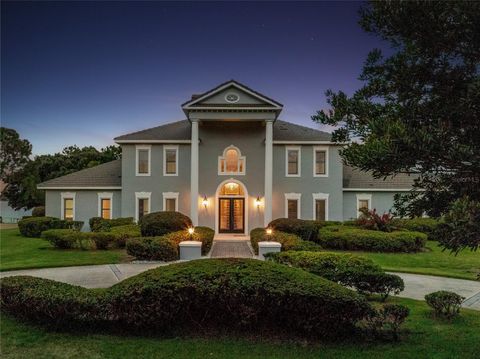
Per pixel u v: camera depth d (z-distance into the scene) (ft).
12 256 53.11
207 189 79.25
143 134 82.53
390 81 14.84
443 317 24.57
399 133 11.32
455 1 12.27
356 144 14.14
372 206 81.87
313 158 80.18
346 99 15.26
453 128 12.72
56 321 20.83
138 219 78.74
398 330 21.33
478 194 12.30
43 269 43.91
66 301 20.38
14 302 22.02
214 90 72.54
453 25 12.67
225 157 79.82
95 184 82.38
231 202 79.82
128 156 79.97
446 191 13.17
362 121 14.56
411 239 58.80
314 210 79.51
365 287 28.22
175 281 20.26
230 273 20.70
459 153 11.18
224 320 21.21
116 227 67.10
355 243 59.67
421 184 13.61
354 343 19.86
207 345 19.11
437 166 11.95
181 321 21.20
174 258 51.42
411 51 13.83
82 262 47.98
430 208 13.47
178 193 79.36
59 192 82.79
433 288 35.76
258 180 79.51
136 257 50.75
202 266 21.65
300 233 64.64
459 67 13.62
